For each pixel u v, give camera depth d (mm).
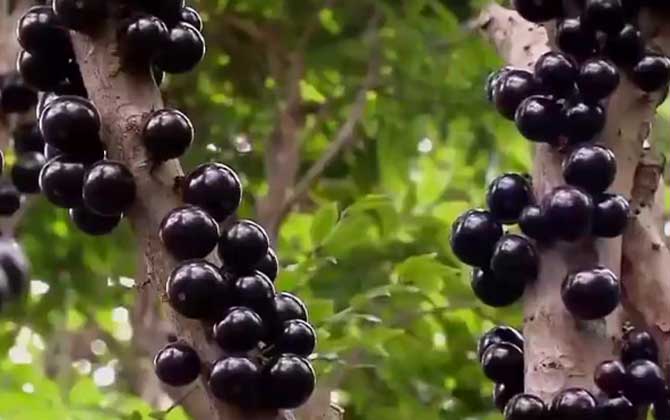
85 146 1319
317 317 1929
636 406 1340
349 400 2273
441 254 2336
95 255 2688
